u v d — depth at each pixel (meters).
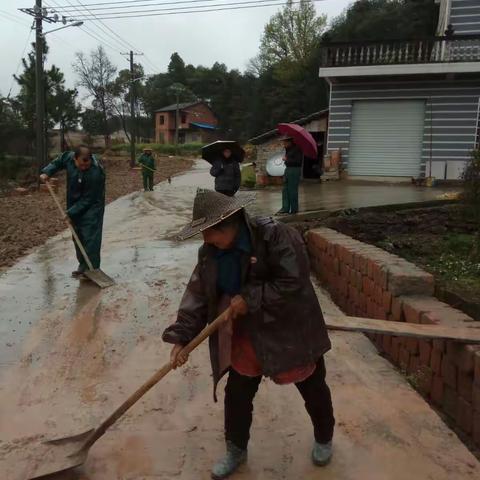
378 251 5.77
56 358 4.61
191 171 32.34
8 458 3.06
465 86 18.02
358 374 4.28
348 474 2.98
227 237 2.62
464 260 6.19
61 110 43.97
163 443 3.31
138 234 10.55
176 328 2.87
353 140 19.59
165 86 89.94
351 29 40.88
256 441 3.32
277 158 19.28
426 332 3.36
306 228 8.45
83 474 3.00
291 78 51.38
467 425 3.38
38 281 7.10
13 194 22.52
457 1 18.47
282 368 2.66
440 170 18.50
